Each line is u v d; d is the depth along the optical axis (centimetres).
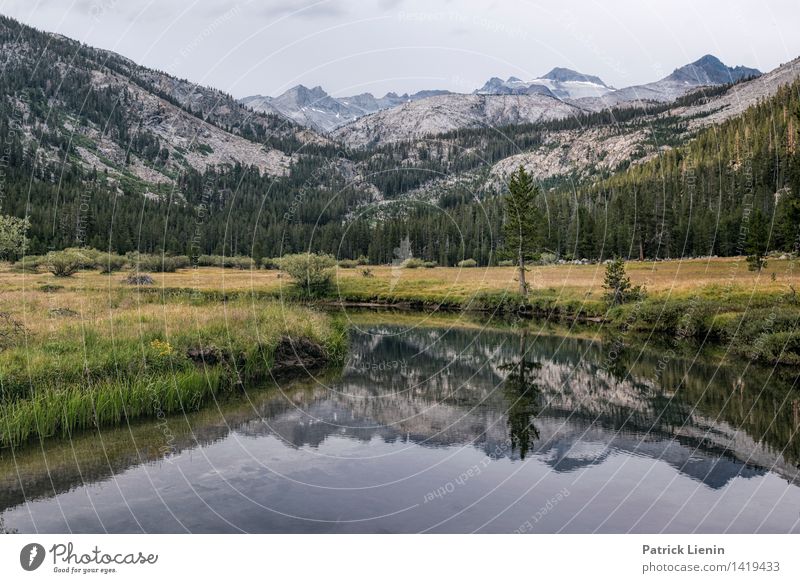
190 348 1805
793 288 3369
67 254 4591
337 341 2466
